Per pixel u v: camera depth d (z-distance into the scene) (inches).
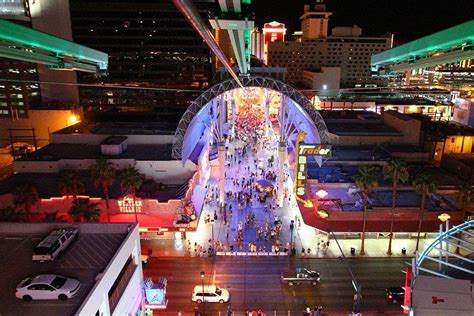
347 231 2476.6
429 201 2696.9
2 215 1974.7
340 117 4613.7
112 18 4921.3
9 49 1210.6
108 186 2819.9
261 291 2112.5
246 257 2421.3
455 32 966.4
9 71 4699.8
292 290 2123.5
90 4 4867.1
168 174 3004.4
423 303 1039.6
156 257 2416.3
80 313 1108.5
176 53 5064.0
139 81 5177.2
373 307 1989.4
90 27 4945.9
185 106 5275.6
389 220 2568.9
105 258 1438.2
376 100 6186.0
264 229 2755.9
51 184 2824.8
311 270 2287.2
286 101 3282.5
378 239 2603.3
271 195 3277.6
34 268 1386.6
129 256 1531.7
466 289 1078.4
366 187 2389.3
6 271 1371.8
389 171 2404.0
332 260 2391.7
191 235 2669.8
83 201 2174.0
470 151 3956.7
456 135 3927.2
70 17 4891.7
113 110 5290.4
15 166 3006.9
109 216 2591.0
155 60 5093.5
